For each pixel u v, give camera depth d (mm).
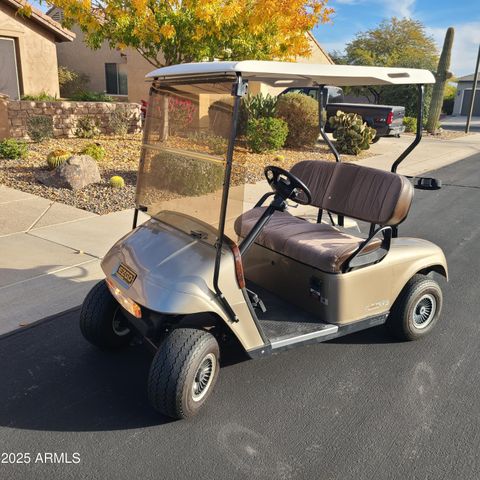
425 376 3375
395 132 16422
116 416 2877
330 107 16828
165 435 2740
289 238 3506
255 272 3758
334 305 3293
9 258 4930
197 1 7684
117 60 20641
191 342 2703
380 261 3439
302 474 2498
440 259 3789
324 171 4211
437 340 3850
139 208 3350
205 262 2703
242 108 2539
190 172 2834
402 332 3711
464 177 10805
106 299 3314
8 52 13766
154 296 2604
